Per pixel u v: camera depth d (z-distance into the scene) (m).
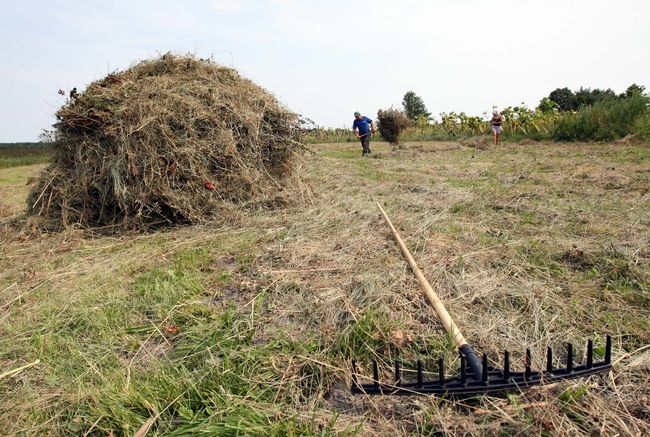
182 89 5.84
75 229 5.34
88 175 5.49
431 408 1.85
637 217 4.42
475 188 6.59
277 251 3.97
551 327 2.50
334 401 1.99
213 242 4.49
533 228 4.32
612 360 2.15
